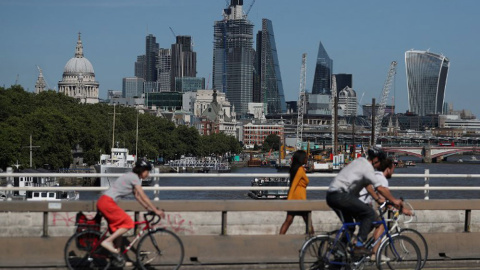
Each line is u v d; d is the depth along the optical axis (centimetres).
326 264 2934
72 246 2909
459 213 3797
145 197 2894
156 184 3653
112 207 2878
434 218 3759
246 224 3581
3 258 3106
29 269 3080
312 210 3303
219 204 3250
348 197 2903
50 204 3170
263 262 3238
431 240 3412
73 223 3394
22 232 3372
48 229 3362
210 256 3247
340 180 2912
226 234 3300
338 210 2938
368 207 2919
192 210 3241
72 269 2905
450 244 3438
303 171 3431
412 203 3412
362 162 2911
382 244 3030
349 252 2934
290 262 3259
